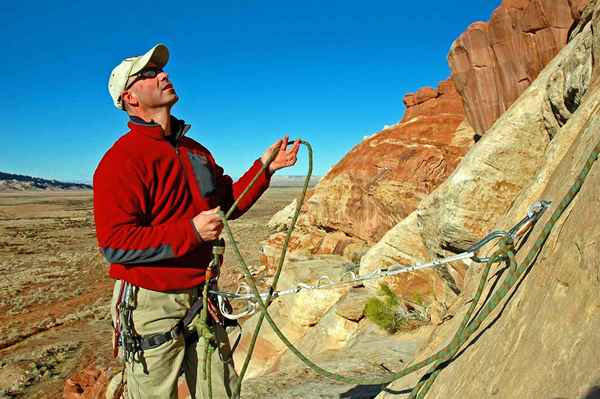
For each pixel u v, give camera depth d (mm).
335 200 16500
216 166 2791
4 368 19062
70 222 90000
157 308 2338
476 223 6949
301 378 6621
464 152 13031
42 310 28031
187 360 2553
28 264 44562
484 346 2051
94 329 23969
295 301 11914
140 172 2262
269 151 2699
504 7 8672
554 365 1442
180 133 2459
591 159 1841
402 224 10102
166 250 2189
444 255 7684
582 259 1608
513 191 6793
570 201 1951
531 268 2049
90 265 42875
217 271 2412
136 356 2361
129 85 2342
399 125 16266
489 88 9531
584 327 1426
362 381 2164
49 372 18672
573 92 4906
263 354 11633
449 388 2119
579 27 6941
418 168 13430
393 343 7984
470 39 9477
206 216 2236
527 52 8539
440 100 16078
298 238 18656
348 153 17938
